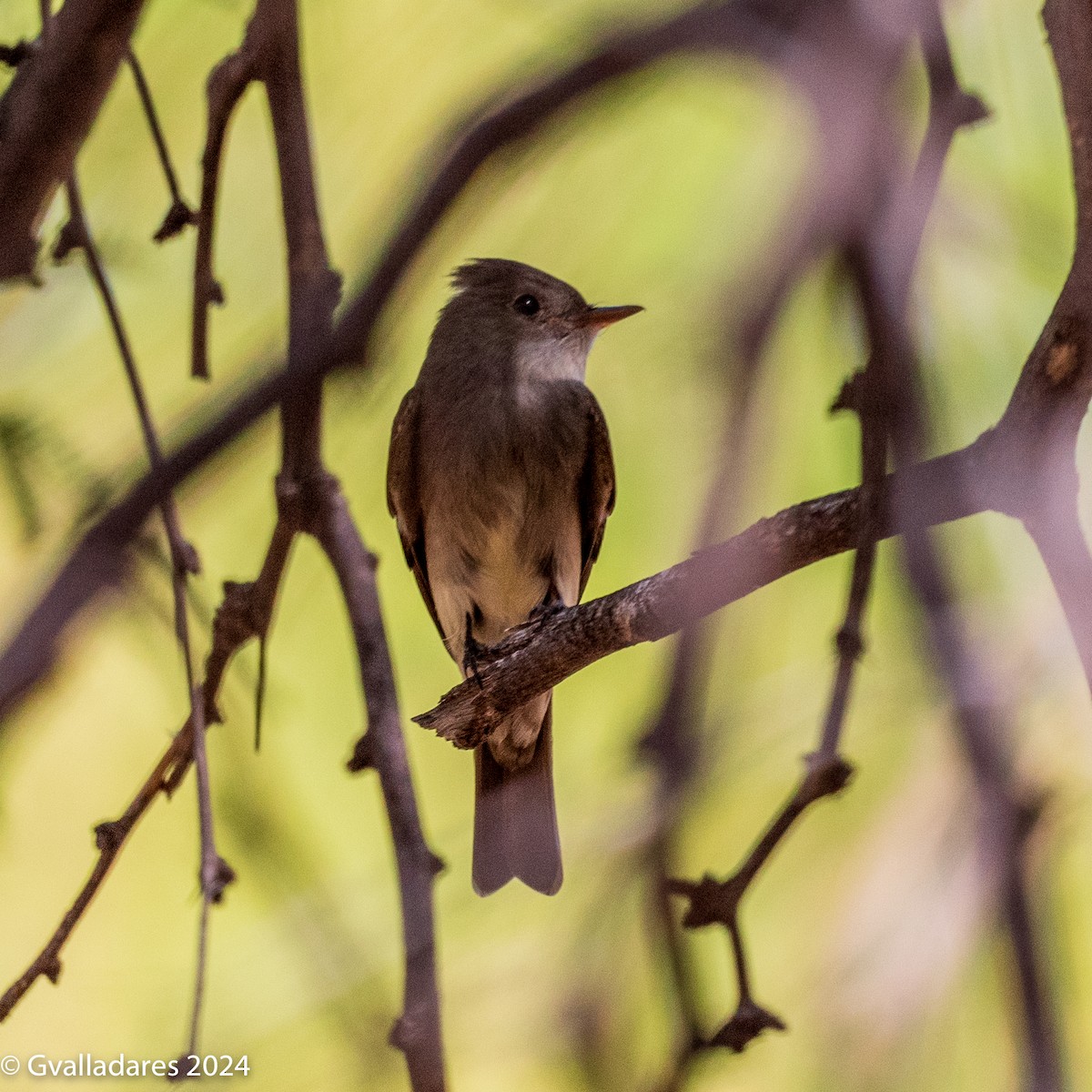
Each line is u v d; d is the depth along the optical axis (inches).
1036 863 192.2
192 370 199.0
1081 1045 233.1
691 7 225.5
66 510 206.7
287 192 188.5
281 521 198.8
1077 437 161.8
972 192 269.9
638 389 289.7
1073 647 208.7
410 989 179.2
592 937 182.1
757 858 163.6
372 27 273.7
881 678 242.5
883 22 213.8
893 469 181.5
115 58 176.6
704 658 196.9
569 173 281.0
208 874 176.9
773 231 239.8
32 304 273.3
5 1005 194.2
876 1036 203.2
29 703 172.9
